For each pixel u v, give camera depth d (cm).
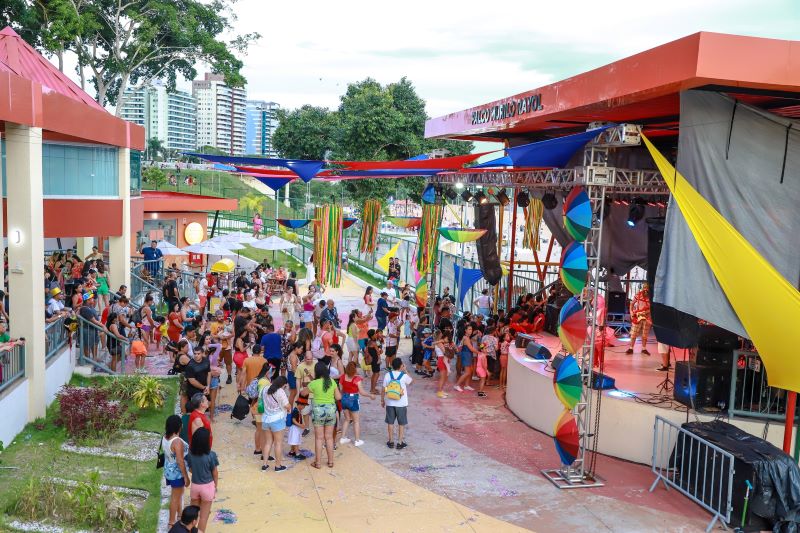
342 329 2417
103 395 1307
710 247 1018
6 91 1200
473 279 2027
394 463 1198
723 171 1008
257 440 1215
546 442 1336
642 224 2006
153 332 1975
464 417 1483
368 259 4053
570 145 1154
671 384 1358
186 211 3756
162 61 4606
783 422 1149
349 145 3669
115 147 2134
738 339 1194
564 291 1808
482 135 1798
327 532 934
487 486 1109
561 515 1009
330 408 1157
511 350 1638
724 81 898
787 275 992
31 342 1305
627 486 1121
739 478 966
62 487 1009
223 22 4531
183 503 986
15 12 3494
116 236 2169
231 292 2342
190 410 960
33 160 1307
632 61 1010
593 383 1298
